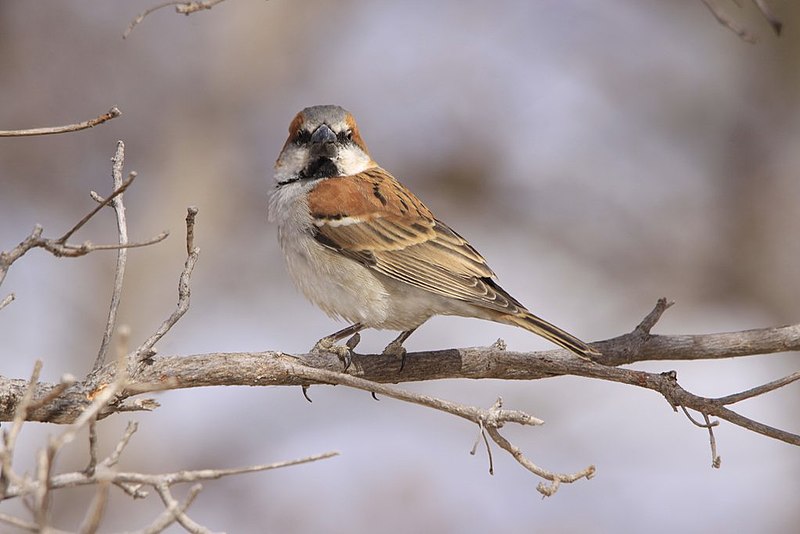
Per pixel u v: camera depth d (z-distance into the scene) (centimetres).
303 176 968
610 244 1608
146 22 1584
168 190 1549
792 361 1490
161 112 1580
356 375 816
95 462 516
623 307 1567
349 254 902
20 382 682
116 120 1554
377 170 991
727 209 1619
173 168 1560
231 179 1589
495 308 840
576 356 816
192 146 1571
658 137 1667
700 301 1584
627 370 749
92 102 1551
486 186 1600
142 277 1488
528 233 1617
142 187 1556
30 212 1513
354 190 928
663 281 1591
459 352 831
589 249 1608
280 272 1534
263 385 733
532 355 823
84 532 442
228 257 1546
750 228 1603
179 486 1255
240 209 1580
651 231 1609
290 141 984
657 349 844
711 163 1647
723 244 1602
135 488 545
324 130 963
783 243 1591
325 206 915
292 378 730
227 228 1563
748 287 1586
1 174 1505
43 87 1534
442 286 876
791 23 1631
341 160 967
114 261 1484
